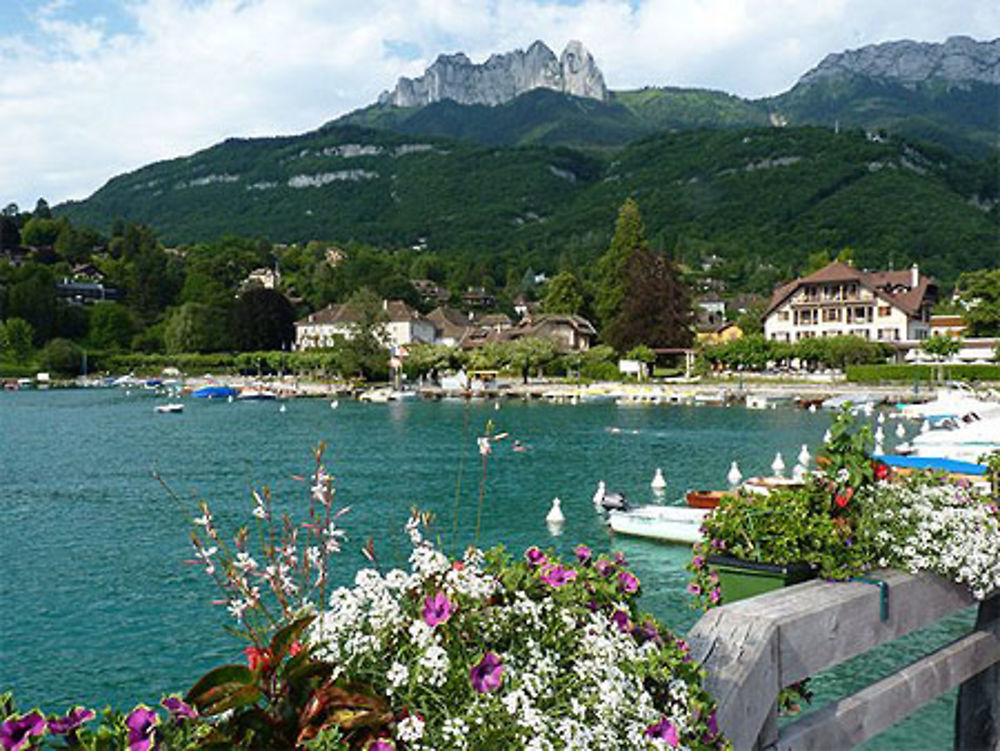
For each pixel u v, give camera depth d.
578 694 2.75
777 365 107.12
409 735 2.39
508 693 2.58
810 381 92.25
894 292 108.56
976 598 4.74
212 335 160.50
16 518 28.91
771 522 4.41
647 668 2.87
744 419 65.69
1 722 2.26
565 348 122.00
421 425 65.62
